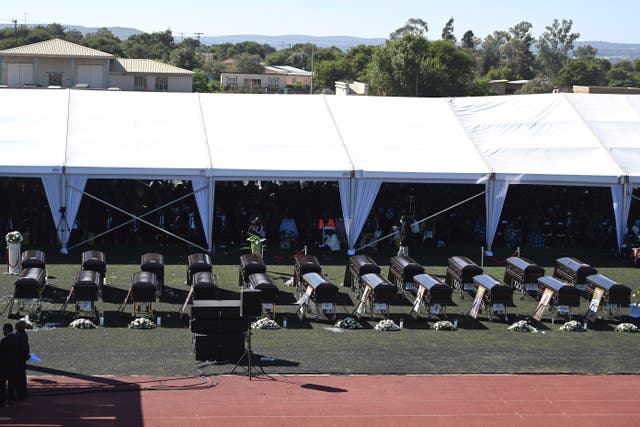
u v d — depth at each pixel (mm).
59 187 30719
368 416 16922
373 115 36688
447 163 33250
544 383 19641
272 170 31656
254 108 36312
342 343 22094
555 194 37375
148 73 92812
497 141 35312
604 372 20656
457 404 17891
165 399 17438
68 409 16609
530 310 26031
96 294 22562
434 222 34656
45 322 22656
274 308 23625
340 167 32219
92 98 35844
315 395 18078
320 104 37250
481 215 35906
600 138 35531
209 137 33656
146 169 31047
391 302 26203
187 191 35625
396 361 20797
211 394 17875
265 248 32969
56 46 87000
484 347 22312
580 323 24797
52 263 29125
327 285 23484
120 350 20672
